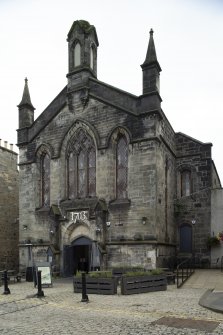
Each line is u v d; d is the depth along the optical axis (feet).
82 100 89.86
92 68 94.27
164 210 84.43
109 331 32.07
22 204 97.45
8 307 45.47
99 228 80.59
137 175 79.10
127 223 78.69
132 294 55.01
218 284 64.23
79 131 90.74
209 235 94.12
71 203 87.97
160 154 82.28
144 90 81.92
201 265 93.40
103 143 85.15
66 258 86.84
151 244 75.00
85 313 40.45
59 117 94.22
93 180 87.51
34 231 93.76
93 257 80.89
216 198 95.30
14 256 120.26
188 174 100.01
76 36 93.71
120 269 70.69
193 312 39.70
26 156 99.19
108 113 85.61
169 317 37.24
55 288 65.57
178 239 96.84
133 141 80.38
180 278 72.59
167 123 91.40
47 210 92.27
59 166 91.76
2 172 118.73
